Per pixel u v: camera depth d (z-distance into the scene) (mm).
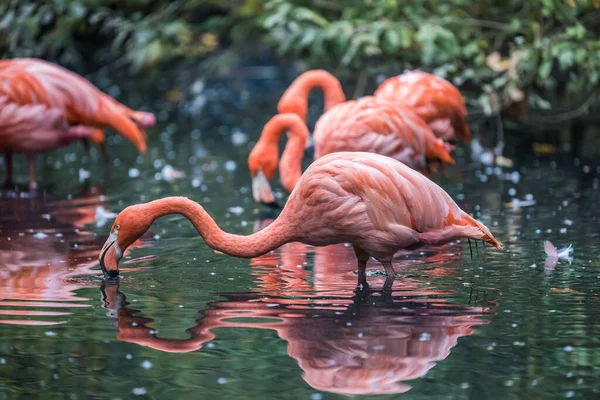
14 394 4598
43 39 16969
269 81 21406
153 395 4594
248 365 4973
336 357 5078
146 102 19047
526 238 8094
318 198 6488
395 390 4621
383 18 13703
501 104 13086
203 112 17953
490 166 12328
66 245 7984
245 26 17422
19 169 12422
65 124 10727
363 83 14867
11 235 8398
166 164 12820
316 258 7500
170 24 16672
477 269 7008
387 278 6750
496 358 5043
